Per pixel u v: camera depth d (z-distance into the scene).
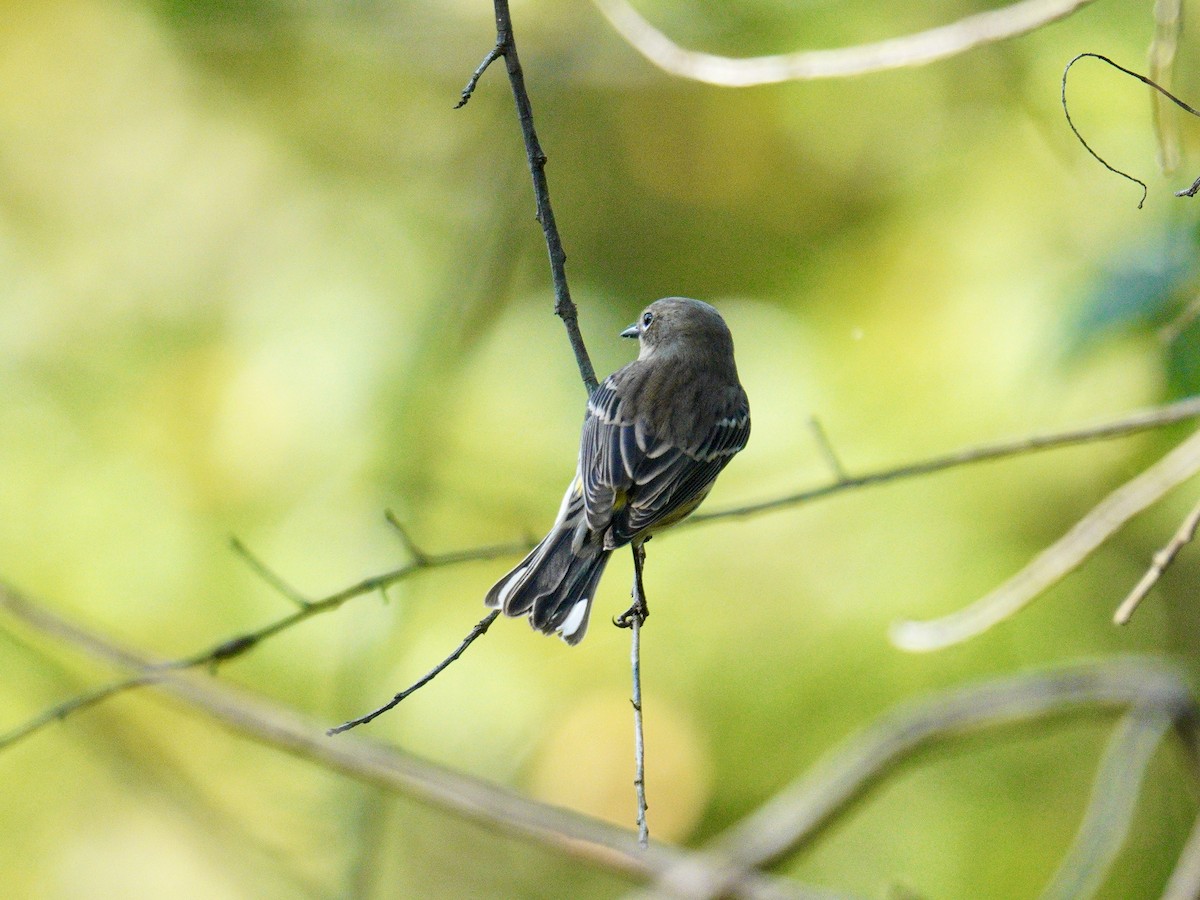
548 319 12.78
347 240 12.95
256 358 12.26
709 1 12.52
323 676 11.11
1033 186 10.96
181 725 11.77
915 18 11.93
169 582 11.48
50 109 13.26
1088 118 10.72
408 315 12.30
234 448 11.90
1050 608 11.26
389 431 11.75
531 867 12.52
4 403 12.12
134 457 11.96
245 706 9.23
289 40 13.32
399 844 12.45
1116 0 10.74
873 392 11.20
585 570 7.38
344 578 11.32
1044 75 10.85
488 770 11.47
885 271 11.57
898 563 10.89
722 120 12.83
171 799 11.45
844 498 11.04
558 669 11.66
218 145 13.38
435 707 11.55
